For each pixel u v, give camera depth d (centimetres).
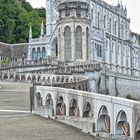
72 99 2734
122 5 19288
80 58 12231
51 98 3080
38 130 2484
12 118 2884
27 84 6756
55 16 15000
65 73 9338
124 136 2127
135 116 2003
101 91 11212
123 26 19238
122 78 12788
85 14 12625
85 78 8525
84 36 12306
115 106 2202
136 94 14038
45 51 14700
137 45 19575
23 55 16638
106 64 15012
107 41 16162
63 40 12294
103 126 2367
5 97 4306
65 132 2459
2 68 11412
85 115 2572
